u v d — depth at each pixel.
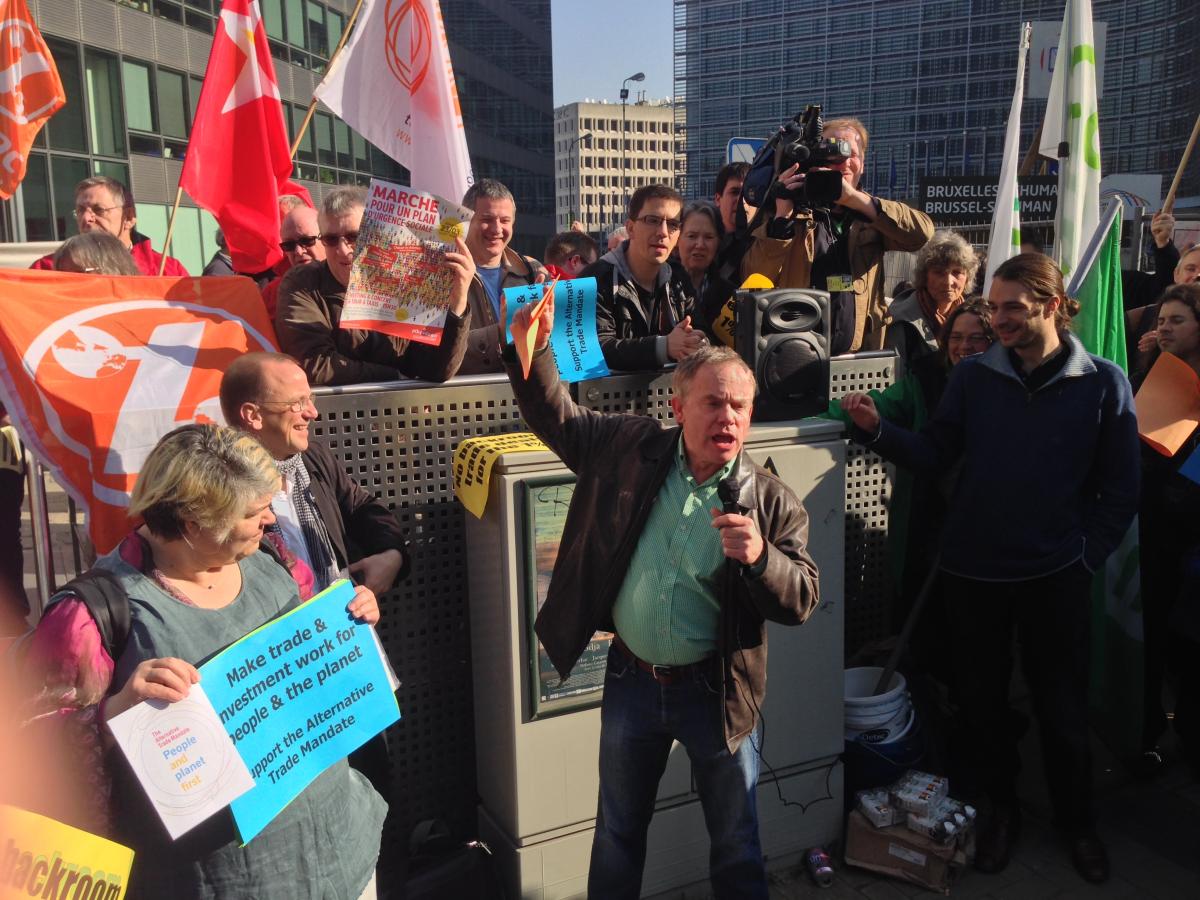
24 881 1.57
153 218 24.19
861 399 3.19
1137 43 73.94
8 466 3.47
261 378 2.32
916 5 85.38
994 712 3.36
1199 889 3.16
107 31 22.25
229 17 3.60
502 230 4.04
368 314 2.79
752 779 2.47
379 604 2.99
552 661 2.57
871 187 89.81
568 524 2.54
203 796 1.72
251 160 3.67
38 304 2.66
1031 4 80.56
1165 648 3.89
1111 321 3.97
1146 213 10.33
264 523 1.84
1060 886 3.17
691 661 2.43
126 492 2.64
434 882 2.73
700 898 3.08
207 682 1.75
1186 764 3.96
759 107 94.81
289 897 1.90
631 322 3.52
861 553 3.83
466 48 55.81
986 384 3.26
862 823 3.22
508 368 2.52
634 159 150.88
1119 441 3.18
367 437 2.91
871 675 3.64
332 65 3.95
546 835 2.89
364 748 2.54
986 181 10.55
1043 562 3.17
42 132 20.70
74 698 1.65
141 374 2.71
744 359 3.08
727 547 2.13
